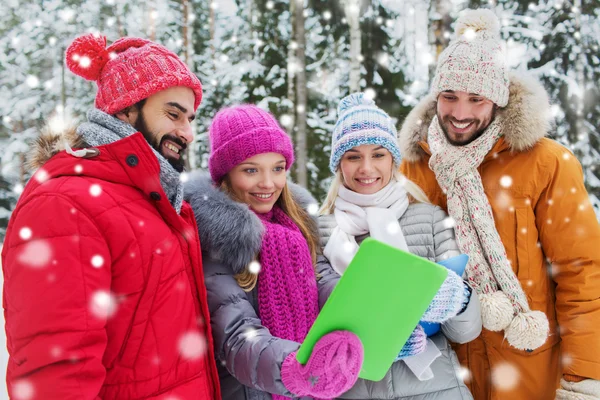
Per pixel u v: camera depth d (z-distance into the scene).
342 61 8.34
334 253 1.84
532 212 1.87
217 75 9.20
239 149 1.67
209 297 1.48
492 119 1.94
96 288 1.07
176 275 1.24
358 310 1.12
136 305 1.16
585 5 6.78
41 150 1.26
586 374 1.72
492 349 1.88
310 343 1.15
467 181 1.93
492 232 1.86
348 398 1.61
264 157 1.68
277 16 8.77
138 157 1.22
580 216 1.78
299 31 7.63
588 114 6.72
